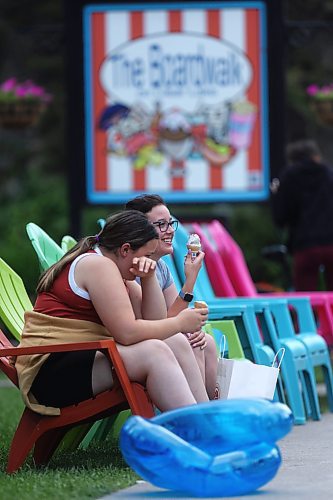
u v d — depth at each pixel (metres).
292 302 18.78
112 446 14.32
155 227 12.84
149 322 11.89
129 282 13.14
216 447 10.62
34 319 12.28
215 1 26.50
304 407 18.05
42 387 11.98
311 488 10.89
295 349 16.94
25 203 43.94
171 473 10.39
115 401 11.89
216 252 19.16
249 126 26.62
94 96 26.58
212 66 26.62
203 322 12.18
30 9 46.28
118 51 26.56
